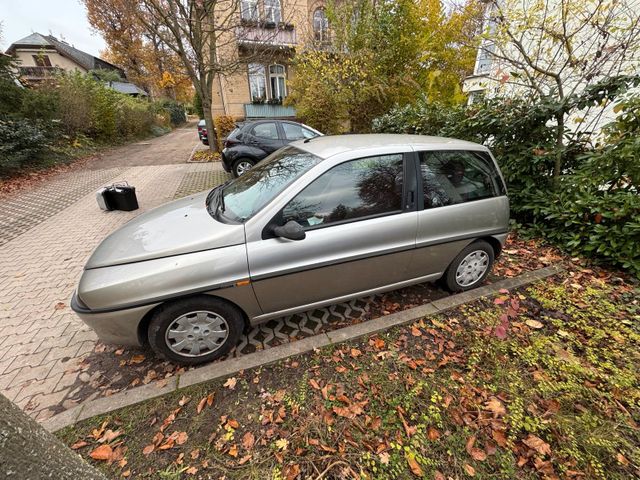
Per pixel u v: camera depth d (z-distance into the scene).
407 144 2.56
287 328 2.62
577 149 4.12
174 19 9.12
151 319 2.06
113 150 14.20
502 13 4.37
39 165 9.61
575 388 1.95
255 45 10.59
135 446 1.70
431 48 9.92
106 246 2.29
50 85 13.01
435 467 1.58
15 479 0.69
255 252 2.08
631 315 2.62
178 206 2.77
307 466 1.60
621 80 3.34
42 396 2.06
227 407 1.91
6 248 4.29
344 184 2.32
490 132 4.57
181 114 32.03
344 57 9.82
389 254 2.47
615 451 1.62
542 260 3.60
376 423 1.79
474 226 2.82
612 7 4.03
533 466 1.58
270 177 2.53
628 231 3.09
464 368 2.17
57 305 3.02
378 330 2.48
